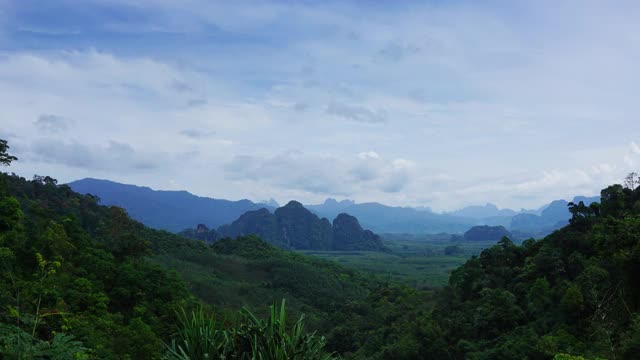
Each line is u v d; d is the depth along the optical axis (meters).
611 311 29.73
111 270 39.09
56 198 69.38
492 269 48.38
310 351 9.77
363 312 65.81
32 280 26.70
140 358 25.81
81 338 21.73
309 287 82.88
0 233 29.33
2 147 33.34
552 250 42.03
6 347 9.22
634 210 38.41
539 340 30.77
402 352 41.94
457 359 38.47
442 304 49.88
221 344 9.73
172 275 44.75
